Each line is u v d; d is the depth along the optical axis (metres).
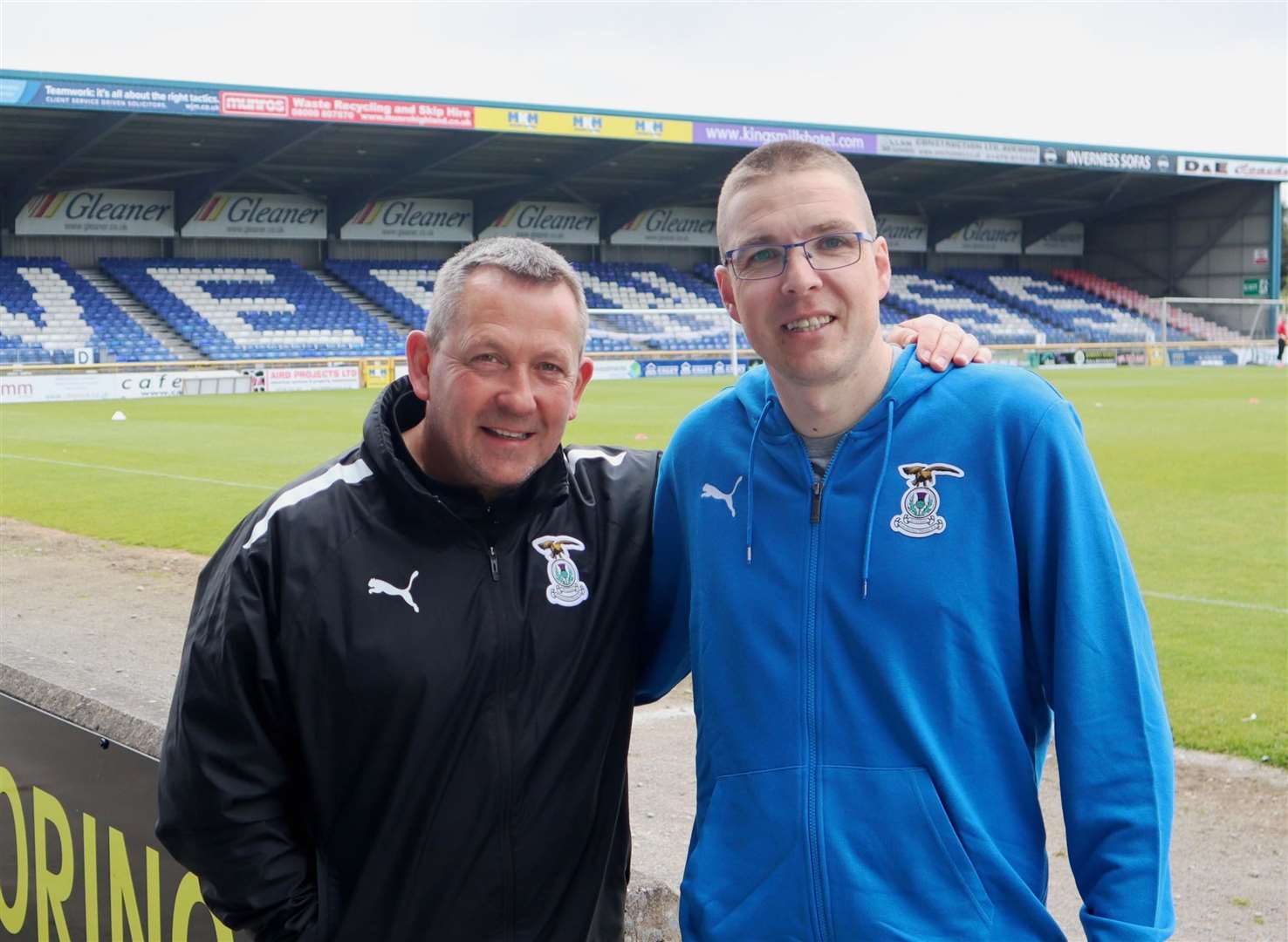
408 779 1.94
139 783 2.63
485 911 1.99
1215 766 4.46
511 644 1.99
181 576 8.01
